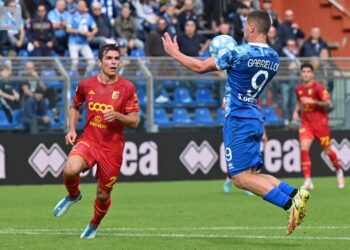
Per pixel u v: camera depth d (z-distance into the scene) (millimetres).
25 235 31812
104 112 28797
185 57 28062
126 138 58500
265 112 61062
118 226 35000
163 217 38375
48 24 63500
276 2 80250
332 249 27875
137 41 67375
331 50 79250
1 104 56906
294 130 61156
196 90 60531
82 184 57094
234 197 48188
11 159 56531
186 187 54875
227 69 28328
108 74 29641
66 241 29938
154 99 59531
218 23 73438
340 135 62000
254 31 28438
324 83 61812
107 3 68125
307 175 52125
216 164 60188
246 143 28266
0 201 46469
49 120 57531
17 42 63188
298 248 28094
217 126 60938
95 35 64625
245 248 28062
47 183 57000
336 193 49906
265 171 60531
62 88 57438
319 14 79875
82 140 29812
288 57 67188
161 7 67750
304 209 27094
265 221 36562
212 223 35969
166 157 59188
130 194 50281
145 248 28141
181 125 60156
